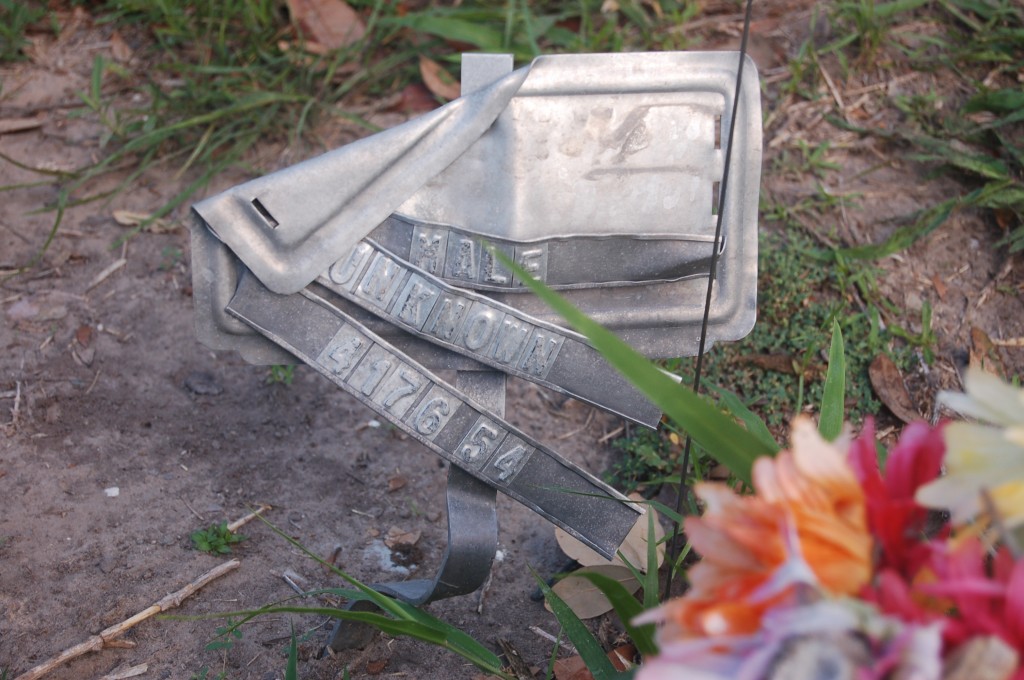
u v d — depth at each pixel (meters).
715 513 0.89
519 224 1.55
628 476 2.24
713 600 0.85
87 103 2.95
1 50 3.25
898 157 2.77
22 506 2.12
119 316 2.61
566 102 1.54
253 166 2.92
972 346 2.36
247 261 1.49
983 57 2.87
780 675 0.74
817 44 3.06
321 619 1.91
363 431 2.40
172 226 2.82
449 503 1.67
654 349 1.67
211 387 2.47
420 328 1.57
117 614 1.88
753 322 1.66
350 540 2.11
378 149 1.49
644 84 1.55
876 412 2.30
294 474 2.27
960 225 2.60
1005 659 0.74
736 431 1.07
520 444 1.62
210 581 1.97
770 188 2.72
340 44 3.14
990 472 0.85
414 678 1.80
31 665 1.77
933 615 0.80
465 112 1.51
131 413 2.39
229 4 3.15
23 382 2.43
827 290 2.52
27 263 2.72
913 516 0.93
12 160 2.82
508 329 1.58
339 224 1.51
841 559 0.82
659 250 1.60
